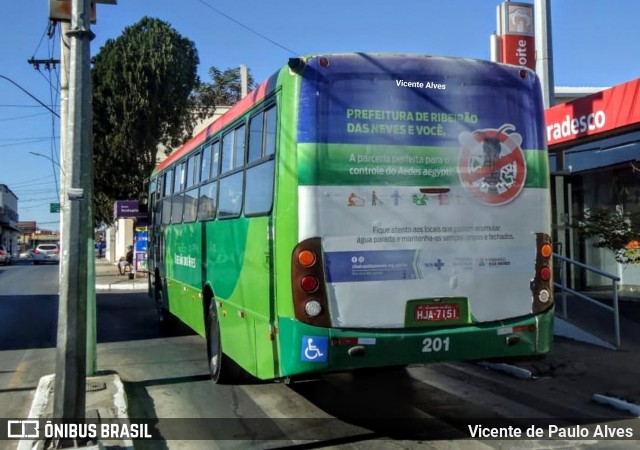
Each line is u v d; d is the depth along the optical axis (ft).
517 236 18.43
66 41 35.47
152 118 88.22
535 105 19.12
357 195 16.98
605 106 32.24
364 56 17.57
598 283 41.16
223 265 23.34
